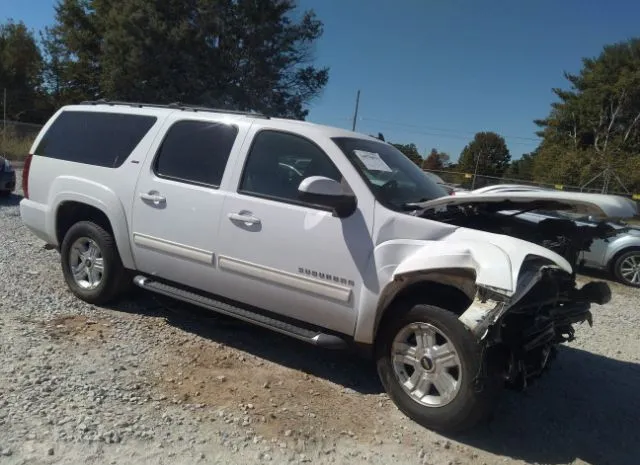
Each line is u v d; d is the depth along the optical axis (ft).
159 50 119.85
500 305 10.94
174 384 13.24
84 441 10.55
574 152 129.59
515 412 13.83
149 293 19.38
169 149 16.48
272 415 12.25
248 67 129.80
